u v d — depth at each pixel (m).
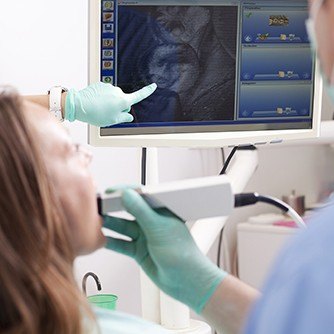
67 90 1.58
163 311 1.79
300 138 1.76
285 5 1.70
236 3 1.67
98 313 1.16
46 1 1.92
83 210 1.05
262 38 1.70
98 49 1.60
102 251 2.08
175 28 1.63
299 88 1.74
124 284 2.16
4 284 0.95
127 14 1.60
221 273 1.18
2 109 1.00
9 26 1.84
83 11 2.01
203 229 1.82
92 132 1.60
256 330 0.92
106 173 2.08
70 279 0.99
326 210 0.94
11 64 1.85
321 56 1.00
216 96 1.69
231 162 2.02
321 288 0.86
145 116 1.64
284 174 2.70
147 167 1.80
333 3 0.95
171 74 1.65
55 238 0.99
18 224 0.95
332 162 2.89
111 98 1.55
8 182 0.95
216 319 1.17
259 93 1.72
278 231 2.37
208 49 1.67
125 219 1.21
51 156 1.03
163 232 1.13
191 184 1.14
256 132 1.72
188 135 1.68
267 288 0.93
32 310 0.95
